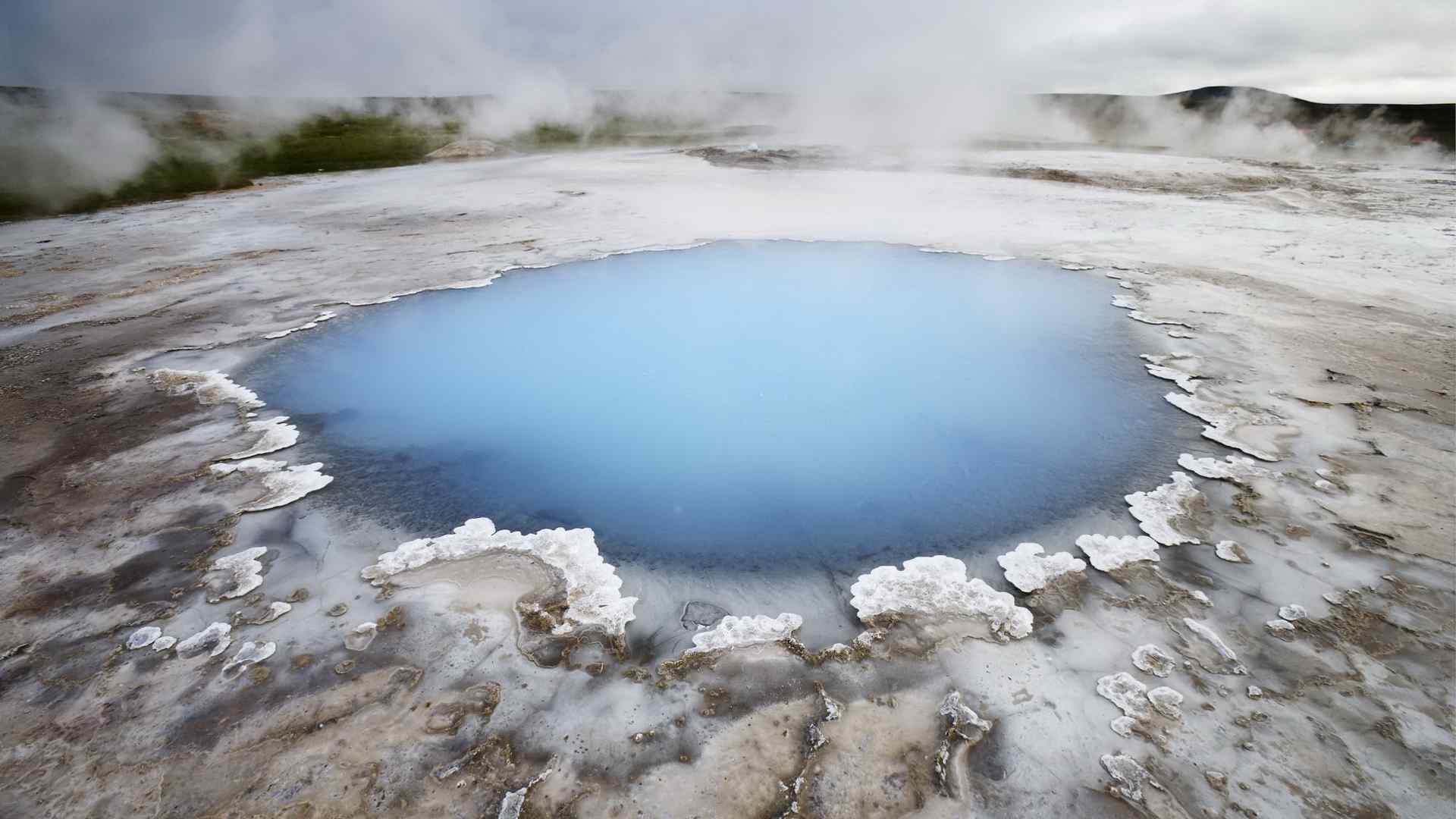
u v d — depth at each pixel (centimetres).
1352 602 445
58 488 601
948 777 346
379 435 706
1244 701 381
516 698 394
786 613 459
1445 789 331
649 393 803
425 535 543
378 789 343
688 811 333
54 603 468
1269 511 540
